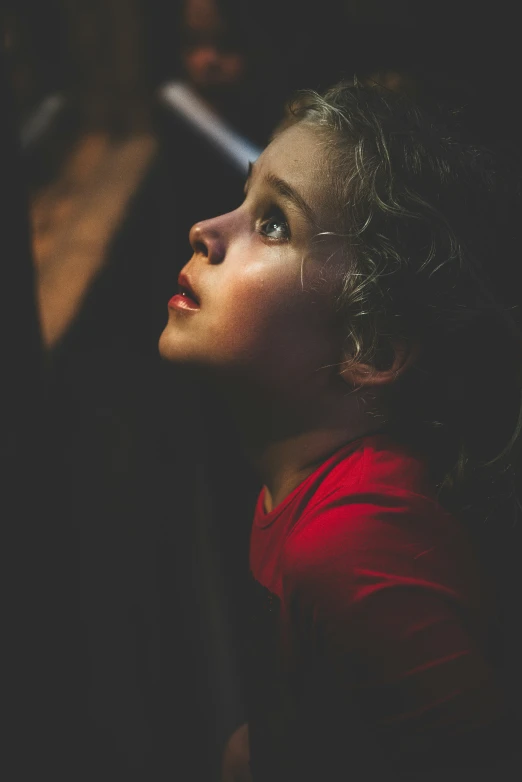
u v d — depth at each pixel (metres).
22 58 2.42
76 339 1.85
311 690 0.95
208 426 2.31
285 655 0.95
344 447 1.01
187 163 2.30
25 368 1.00
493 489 1.08
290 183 0.97
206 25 2.33
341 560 0.85
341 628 0.84
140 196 2.07
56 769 1.10
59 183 2.15
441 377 1.02
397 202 0.96
